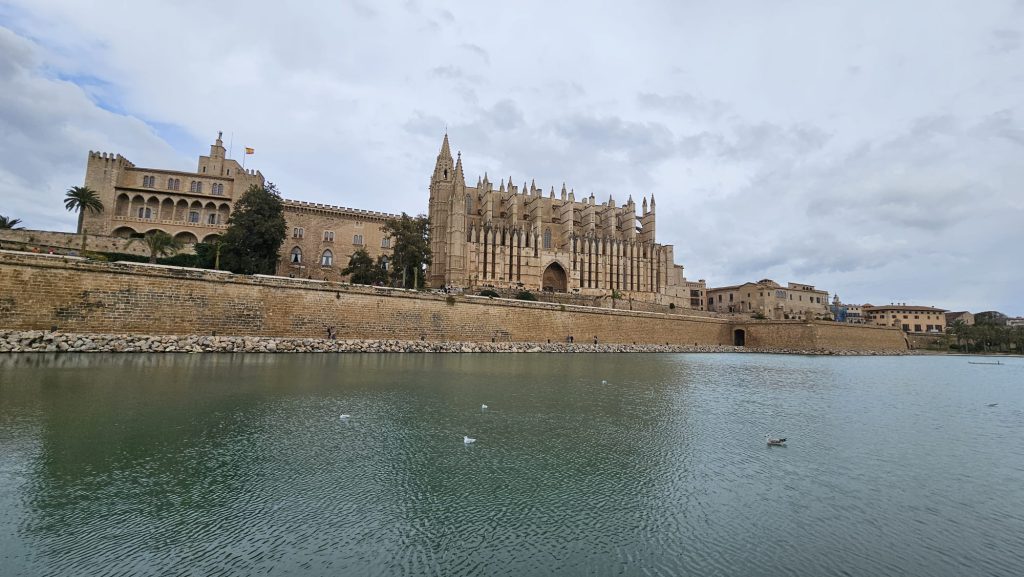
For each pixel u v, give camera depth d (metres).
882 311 154.25
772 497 11.15
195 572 7.35
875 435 17.69
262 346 39.31
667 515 9.99
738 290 138.50
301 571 7.47
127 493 10.20
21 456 12.07
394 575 7.43
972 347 118.88
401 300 49.34
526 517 9.73
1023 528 9.79
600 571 7.72
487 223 102.12
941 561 8.36
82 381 21.83
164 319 36.62
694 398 24.89
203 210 82.12
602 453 14.17
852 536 9.27
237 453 12.95
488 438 15.38
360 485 11.09
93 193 72.06
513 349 55.84
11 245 56.91
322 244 90.25
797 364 56.03
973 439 17.50
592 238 112.00
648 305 94.88
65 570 7.27
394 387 24.31
